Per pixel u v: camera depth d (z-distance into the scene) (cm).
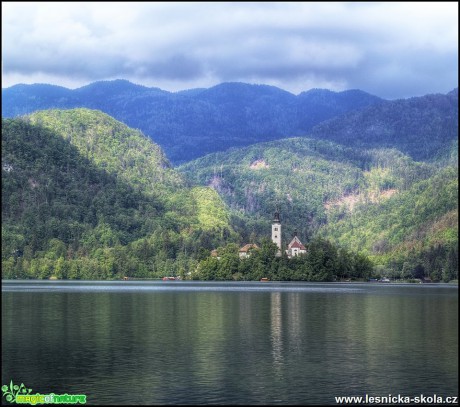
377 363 11531
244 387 9869
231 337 14175
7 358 11762
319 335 14575
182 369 10931
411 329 15625
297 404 9100
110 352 12325
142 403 9069
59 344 13150
